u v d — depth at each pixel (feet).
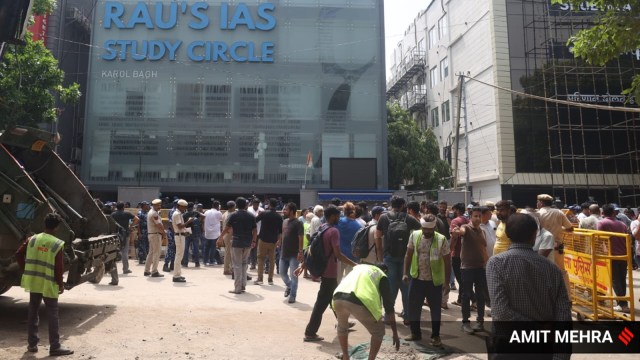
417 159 111.65
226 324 21.86
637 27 22.80
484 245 22.29
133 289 30.17
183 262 43.78
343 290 15.07
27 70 57.88
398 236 21.93
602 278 24.53
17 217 20.57
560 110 98.12
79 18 105.40
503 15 102.32
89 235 26.66
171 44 98.02
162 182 94.22
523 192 99.81
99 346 17.97
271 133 96.43
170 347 18.11
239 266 30.07
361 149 96.94
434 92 138.82
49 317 16.78
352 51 99.66
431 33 142.00
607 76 98.02
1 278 20.30
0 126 54.34
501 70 100.58
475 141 109.91
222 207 99.81
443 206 29.07
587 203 35.96
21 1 22.43
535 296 9.58
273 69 98.12
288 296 29.30
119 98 96.02
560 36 101.35
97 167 94.02
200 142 95.55
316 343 19.24
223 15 99.50
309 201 85.81
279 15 99.86
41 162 26.25
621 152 97.09
